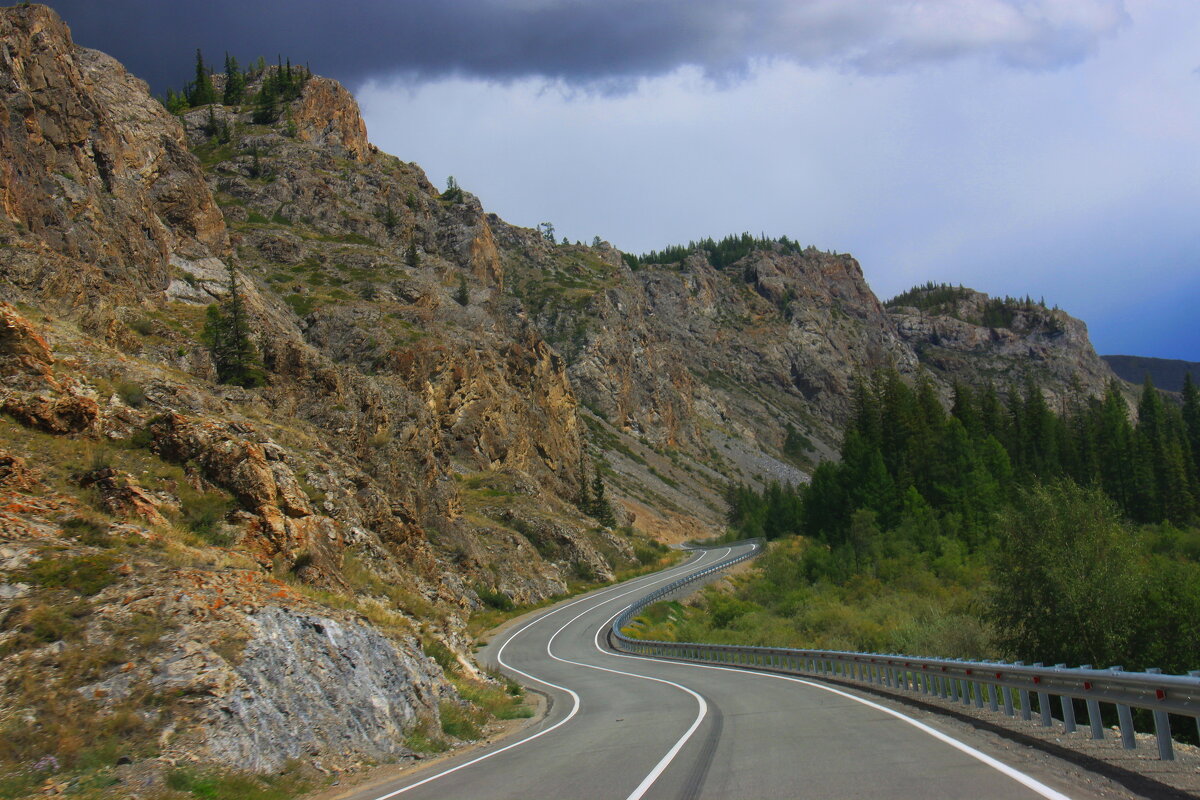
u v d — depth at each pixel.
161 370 29.81
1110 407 99.31
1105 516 32.69
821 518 90.06
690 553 103.12
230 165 118.88
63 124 47.31
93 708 11.15
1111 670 10.27
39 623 12.08
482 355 92.81
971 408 102.06
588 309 192.25
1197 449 99.12
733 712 17.45
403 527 33.81
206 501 20.97
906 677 19.77
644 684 27.64
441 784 11.22
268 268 91.19
